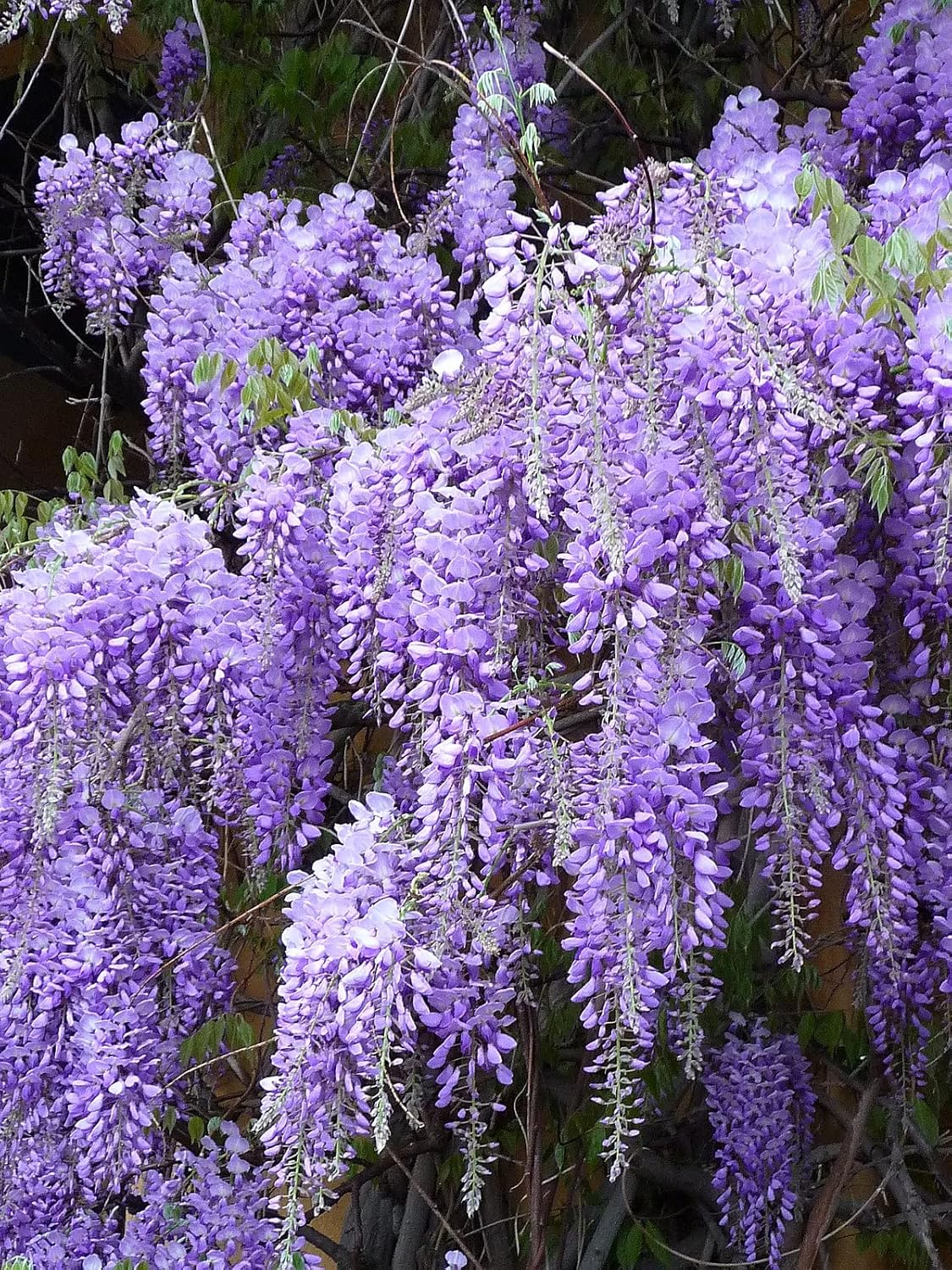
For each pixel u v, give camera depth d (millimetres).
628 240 837
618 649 798
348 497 877
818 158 1051
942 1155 1223
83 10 1256
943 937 899
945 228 825
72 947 981
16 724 925
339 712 1245
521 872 844
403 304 1076
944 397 780
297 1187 800
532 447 794
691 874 796
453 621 827
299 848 953
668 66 1572
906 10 1008
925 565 840
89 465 1218
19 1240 1040
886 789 835
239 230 1130
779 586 812
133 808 963
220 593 928
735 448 797
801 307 807
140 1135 974
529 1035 976
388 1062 795
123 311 1210
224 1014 1030
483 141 1127
